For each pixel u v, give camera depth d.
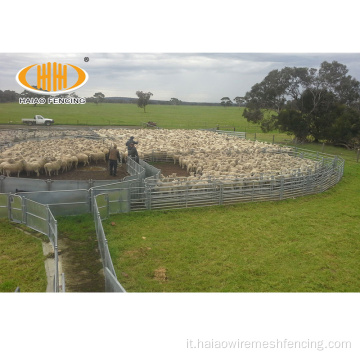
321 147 43.72
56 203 14.44
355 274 10.77
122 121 56.97
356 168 29.30
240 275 10.51
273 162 24.41
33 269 10.48
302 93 47.06
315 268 11.03
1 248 11.71
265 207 16.94
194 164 23.78
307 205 17.73
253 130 59.00
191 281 10.12
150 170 21.17
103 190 14.93
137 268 10.73
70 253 11.56
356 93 45.69
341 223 15.16
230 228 14.08
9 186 15.68
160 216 15.17
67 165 22.36
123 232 13.34
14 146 27.92
